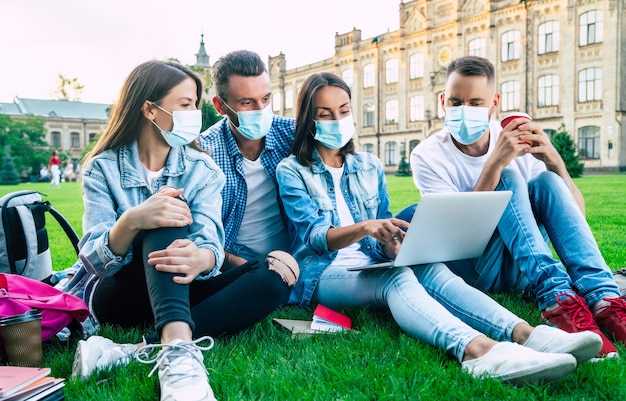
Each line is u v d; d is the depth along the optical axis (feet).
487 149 8.39
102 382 4.88
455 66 7.93
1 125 164.14
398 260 5.84
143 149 6.44
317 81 7.32
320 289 7.10
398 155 117.50
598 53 83.46
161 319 4.82
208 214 6.23
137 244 5.64
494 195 6.18
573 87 86.53
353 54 125.49
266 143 8.02
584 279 6.23
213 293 6.08
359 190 7.66
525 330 5.23
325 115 7.33
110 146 6.31
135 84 6.20
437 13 107.24
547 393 4.57
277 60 148.66
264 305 5.95
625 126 82.58
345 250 7.36
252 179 8.02
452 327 5.21
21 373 4.18
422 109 111.55
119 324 6.51
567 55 86.84
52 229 23.11
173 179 6.37
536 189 6.88
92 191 6.02
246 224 8.07
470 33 100.99
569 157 69.36
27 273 7.04
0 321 5.15
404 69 114.52
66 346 6.08
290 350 5.72
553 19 88.69
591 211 24.29
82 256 5.61
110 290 6.04
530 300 7.60
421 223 5.69
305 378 4.88
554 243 6.64
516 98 94.32
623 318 5.79
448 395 4.45
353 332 6.30
